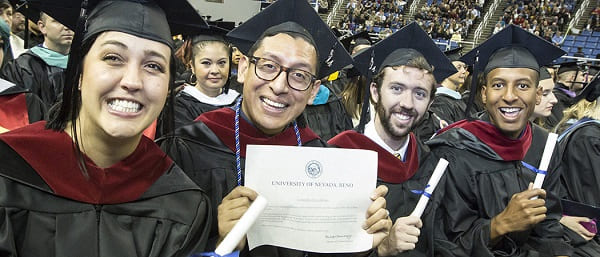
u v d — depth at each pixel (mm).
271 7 2254
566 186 3479
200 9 14984
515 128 2969
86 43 1640
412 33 2730
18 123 2943
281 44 2037
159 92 1653
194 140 2236
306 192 1998
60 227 1617
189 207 1825
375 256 2398
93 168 1711
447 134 3148
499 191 2936
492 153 3008
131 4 1690
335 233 2012
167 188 1828
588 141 3412
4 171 1583
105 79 1575
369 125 2883
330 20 28234
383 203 2049
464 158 3002
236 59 6000
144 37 1645
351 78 4320
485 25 26594
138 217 1753
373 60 2773
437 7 28219
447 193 2932
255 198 1903
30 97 3078
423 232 2762
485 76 3074
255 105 2076
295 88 2033
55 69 4871
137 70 1614
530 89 2928
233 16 15328
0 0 4727
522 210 2564
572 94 7891
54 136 1695
